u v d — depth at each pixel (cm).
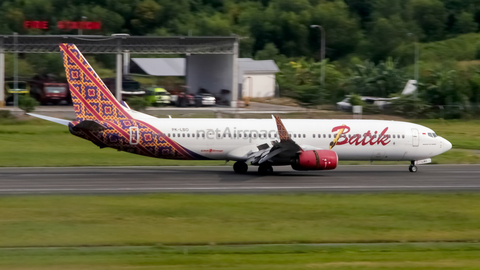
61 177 14050
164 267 7250
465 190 12838
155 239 8606
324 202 11256
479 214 10438
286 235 8931
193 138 14525
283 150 14088
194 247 8250
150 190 12319
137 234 8844
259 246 8350
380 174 15325
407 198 11775
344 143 15338
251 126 14912
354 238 8856
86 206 10631
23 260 7500
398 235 9050
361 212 10456
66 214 9994
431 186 13350
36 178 13838
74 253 7856
